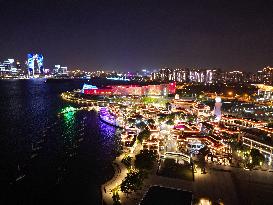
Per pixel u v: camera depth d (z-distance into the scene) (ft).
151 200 410.31
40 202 505.66
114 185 531.91
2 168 645.10
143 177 538.88
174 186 528.22
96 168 638.53
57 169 637.71
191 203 407.64
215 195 499.51
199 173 588.91
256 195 505.25
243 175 585.63
